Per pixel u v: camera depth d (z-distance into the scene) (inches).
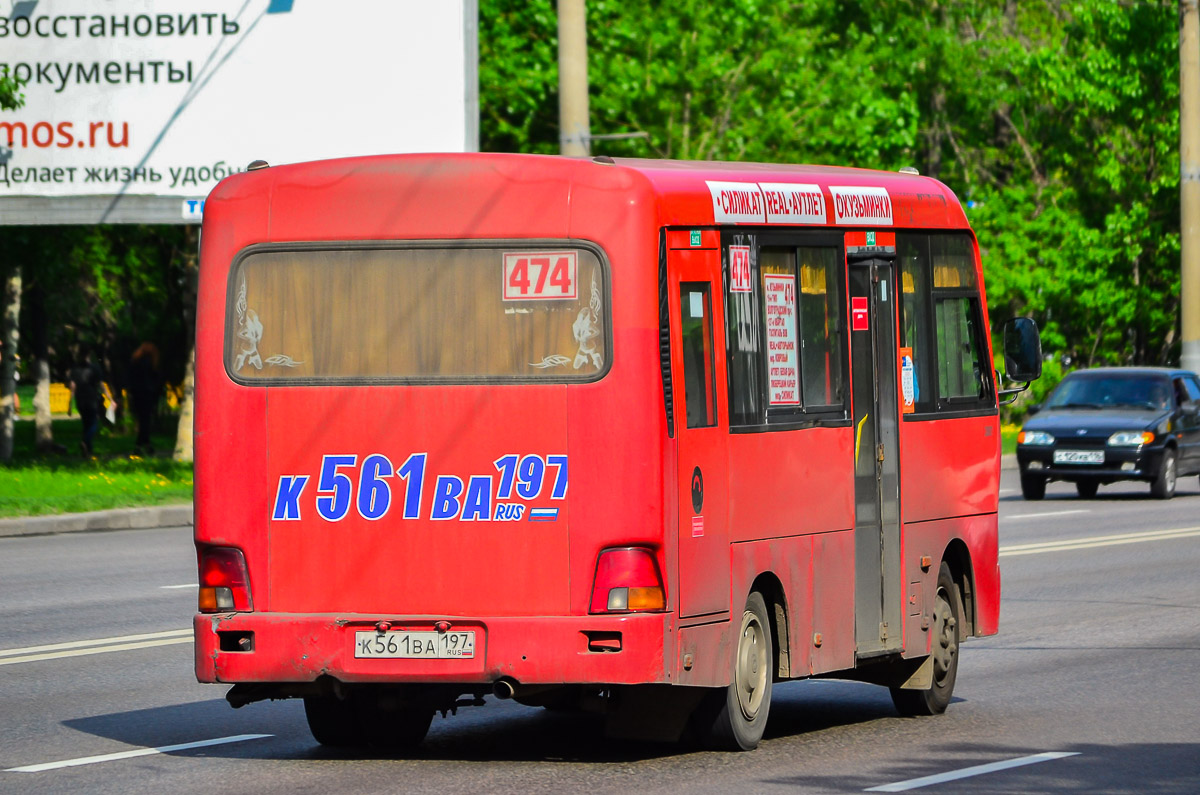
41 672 1163.3
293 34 2783.0
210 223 868.0
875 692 1139.9
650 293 821.9
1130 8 4202.8
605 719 981.8
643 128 3166.8
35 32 2844.5
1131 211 4227.4
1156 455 2684.5
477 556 827.4
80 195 2851.9
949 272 1088.2
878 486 995.3
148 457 3644.2
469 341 834.8
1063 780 820.6
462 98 2743.6
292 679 836.6
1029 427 2743.6
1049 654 1272.1
